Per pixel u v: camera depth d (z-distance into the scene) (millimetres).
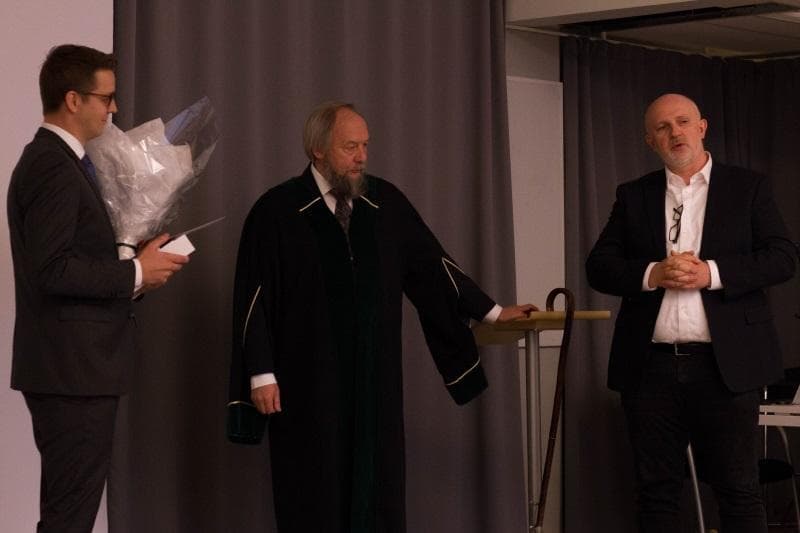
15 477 5023
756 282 5074
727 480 5180
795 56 8797
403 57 6707
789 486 8695
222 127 5934
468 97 6996
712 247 5227
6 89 5078
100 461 4160
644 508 5332
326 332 5059
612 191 7844
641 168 8094
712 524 8227
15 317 4535
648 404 5262
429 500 6684
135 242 4391
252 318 5070
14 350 4164
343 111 5180
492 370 6922
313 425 5016
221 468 5809
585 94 7746
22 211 4090
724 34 8039
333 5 6395
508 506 6980
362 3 6539
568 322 5195
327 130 5148
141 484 5559
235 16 6012
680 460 5316
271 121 6145
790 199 8758
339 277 5105
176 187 4418
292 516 5039
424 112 6750
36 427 4168
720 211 5254
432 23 6840
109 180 4316
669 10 6996
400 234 5348
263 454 5980
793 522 8570
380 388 5113
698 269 5055
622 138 7977
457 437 6805
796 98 8727
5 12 5082
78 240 4102
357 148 5137
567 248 7656
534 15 7191
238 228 5965
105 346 4125
